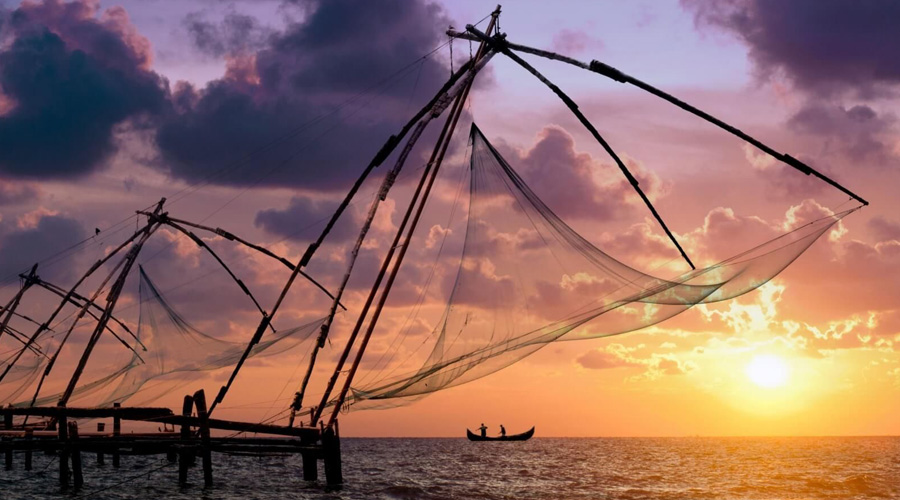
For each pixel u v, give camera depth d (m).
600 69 16.91
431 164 20.69
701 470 45.47
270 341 26.64
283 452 23.28
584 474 41.47
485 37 19.20
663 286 15.23
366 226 21.56
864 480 36.47
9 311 31.97
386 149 20.62
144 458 43.66
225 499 22.84
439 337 16.25
